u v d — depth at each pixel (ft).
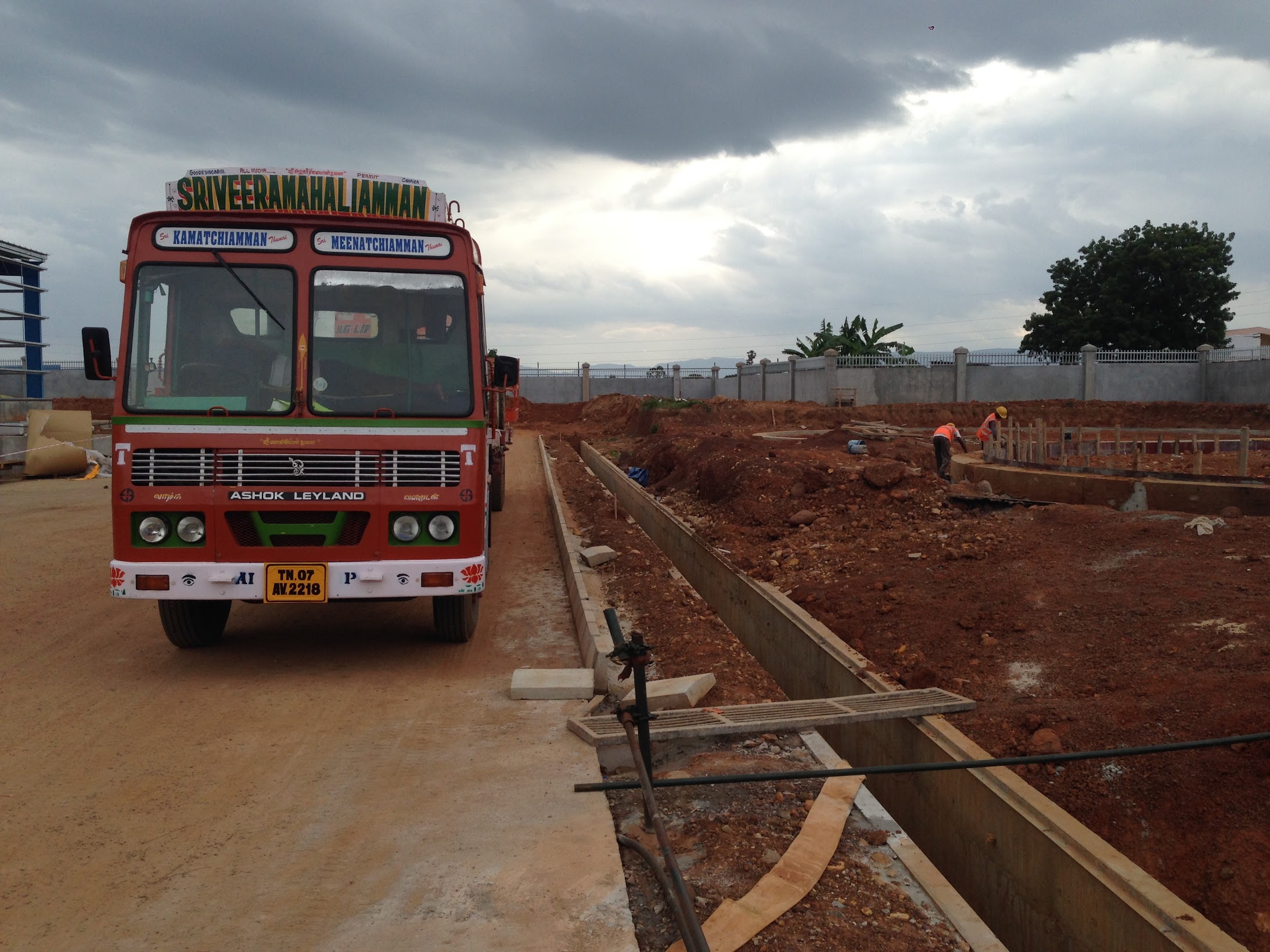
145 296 23.06
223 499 22.53
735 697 23.29
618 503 55.52
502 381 29.94
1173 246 133.90
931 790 21.79
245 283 23.38
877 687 25.20
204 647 26.04
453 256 24.17
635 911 13.06
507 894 13.03
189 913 12.46
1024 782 19.04
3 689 22.22
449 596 24.17
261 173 24.11
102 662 24.58
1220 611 24.70
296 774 17.22
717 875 14.11
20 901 12.72
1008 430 51.62
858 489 47.55
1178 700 20.95
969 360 121.39
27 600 31.30
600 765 18.17
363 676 23.45
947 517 41.22
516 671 22.33
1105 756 17.88
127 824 15.15
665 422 107.45
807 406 116.57
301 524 22.89
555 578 36.14
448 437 23.40
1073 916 16.44
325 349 23.39
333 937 11.94
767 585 37.91
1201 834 17.46
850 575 36.68
